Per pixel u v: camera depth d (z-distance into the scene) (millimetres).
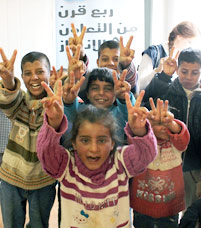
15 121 1322
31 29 3062
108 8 3057
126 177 1099
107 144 1039
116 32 3078
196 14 2895
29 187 1311
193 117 1478
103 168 1065
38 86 1337
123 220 1099
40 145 972
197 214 1211
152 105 1147
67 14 3088
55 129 956
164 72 1601
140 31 3041
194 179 1583
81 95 1374
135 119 933
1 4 2996
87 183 1055
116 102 1343
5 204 1341
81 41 1336
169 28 2973
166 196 1272
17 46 3062
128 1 3027
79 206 1060
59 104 917
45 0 3047
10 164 1314
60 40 3115
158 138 1262
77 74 1217
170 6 2945
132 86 1428
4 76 1153
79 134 1038
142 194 1283
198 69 1461
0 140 1916
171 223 1326
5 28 3025
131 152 1061
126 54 1344
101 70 1321
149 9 2996
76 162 1087
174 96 1523
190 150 1501
